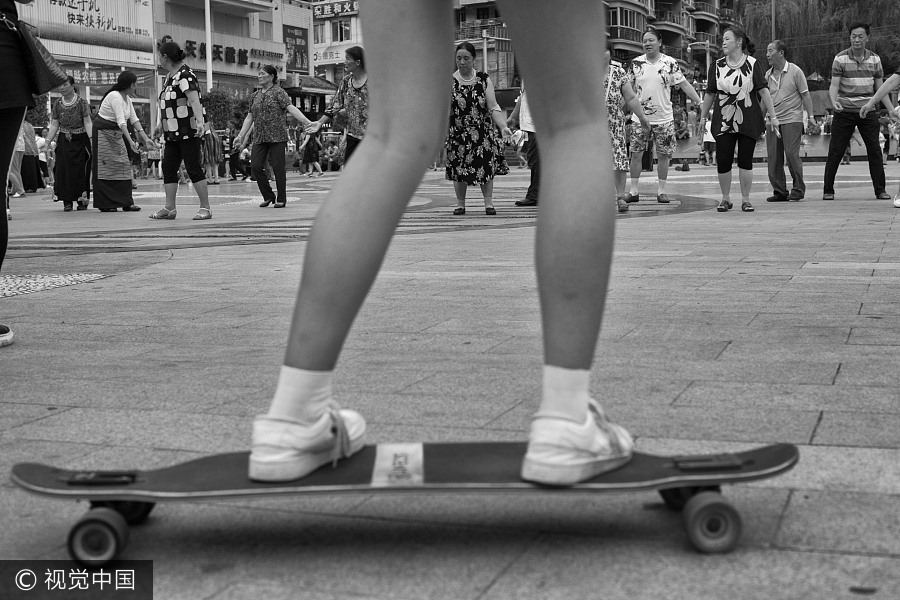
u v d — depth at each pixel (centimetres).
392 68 205
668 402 298
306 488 185
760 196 1448
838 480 227
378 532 203
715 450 250
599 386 320
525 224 1017
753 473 189
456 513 212
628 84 1205
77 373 356
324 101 6694
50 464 250
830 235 809
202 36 5603
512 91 5428
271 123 1467
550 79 205
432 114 207
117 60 4994
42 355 391
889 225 891
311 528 206
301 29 6850
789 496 218
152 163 3228
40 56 412
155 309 507
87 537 189
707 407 292
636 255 693
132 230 1065
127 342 418
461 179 1168
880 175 1288
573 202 201
